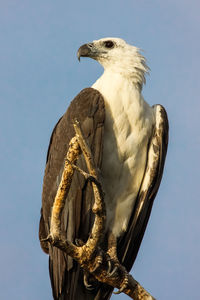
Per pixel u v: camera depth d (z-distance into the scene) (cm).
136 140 1170
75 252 859
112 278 942
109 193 1184
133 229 1189
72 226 1098
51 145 1264
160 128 1191
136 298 948
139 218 1188
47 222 1202
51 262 1135
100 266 927
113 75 1223
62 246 841
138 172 1186
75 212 1100
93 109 1126
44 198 1218
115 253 1155
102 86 1206
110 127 1158
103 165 1160
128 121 1166
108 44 1266
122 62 1231
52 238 830
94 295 1154
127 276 951
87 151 802
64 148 1173
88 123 1120
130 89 1192
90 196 1102
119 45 1257
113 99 1171
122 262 1203
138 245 1211
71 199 1105
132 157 1171
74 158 829
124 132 1159
